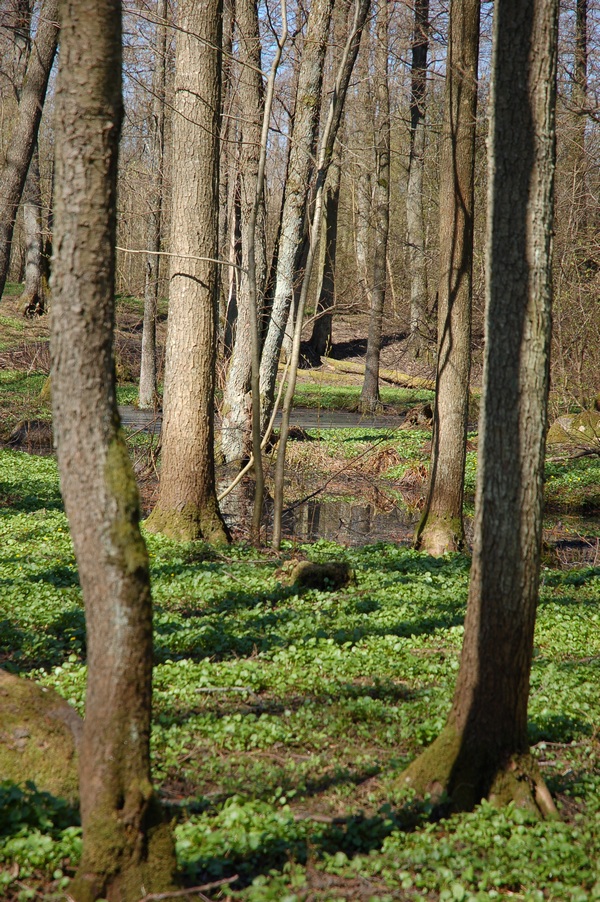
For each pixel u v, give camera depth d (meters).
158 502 15.79
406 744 7.26
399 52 35.44
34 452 27.11
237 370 26.09
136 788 4.37
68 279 4.25
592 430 27.61
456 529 16.61
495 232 6.09
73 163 4.23
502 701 6.14
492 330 6.10
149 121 31.66
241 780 6.37
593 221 25.98
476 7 15.22
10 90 42.38
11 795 5.21
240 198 28.36
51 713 5.96
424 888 5.12
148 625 4.35
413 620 10.96
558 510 22.94
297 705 8.09
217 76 14.84
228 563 14.06
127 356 45.12
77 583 11.92
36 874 4.79
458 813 6.01
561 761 7.13
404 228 56.53
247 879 5.10
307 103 22.58
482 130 23.62
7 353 41.19
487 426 6.12
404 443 30.52
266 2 23.72
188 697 7.97
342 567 12.90
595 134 24.55
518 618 6.09
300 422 36.03
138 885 4.32
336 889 5.01
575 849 5.51
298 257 24.45
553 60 6.03
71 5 4.16
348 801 6.17
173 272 15.09
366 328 59.09
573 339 26.55
